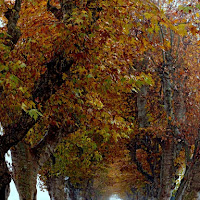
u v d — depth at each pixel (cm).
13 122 1415
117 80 1625
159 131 2452
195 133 2466
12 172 1844
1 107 1476
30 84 1608
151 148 3238
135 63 3044
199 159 1630
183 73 2797
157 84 3322
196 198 1603
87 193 5259
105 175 5103
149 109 3244
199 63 2906
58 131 1880
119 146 3638
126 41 1661
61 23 1259
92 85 1655
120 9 1424
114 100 3447
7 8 1573
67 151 3428
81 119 1847
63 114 1819
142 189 5147
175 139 2359
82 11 1240
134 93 3600
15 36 1556
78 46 1398
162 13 1226
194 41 2828
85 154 3603
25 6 1859
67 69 1437
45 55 1666
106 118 1875
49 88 1422
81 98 1786
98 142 3681
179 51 2867
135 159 3488
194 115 2675
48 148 1902
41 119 1788
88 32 1405
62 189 3472
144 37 1553
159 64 2872
